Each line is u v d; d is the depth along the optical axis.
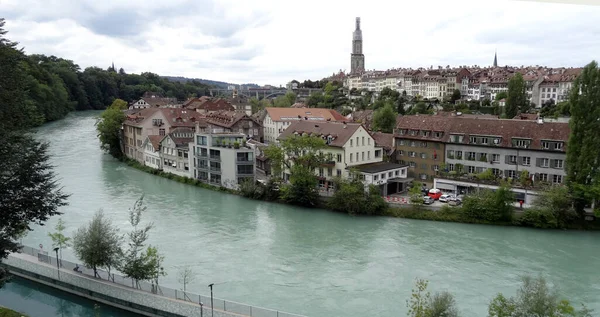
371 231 57.25
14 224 29.62
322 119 130.25
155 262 38.75
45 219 30.59
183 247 51.03
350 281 42.78
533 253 49.78
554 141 65.81
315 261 47.47
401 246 51.88
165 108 110.75
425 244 52.50
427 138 78.44
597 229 57.69
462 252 50.03
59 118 185.88
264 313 34.03
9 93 28.36
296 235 55.66
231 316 34.16
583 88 59.19
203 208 67.50
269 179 73.56
